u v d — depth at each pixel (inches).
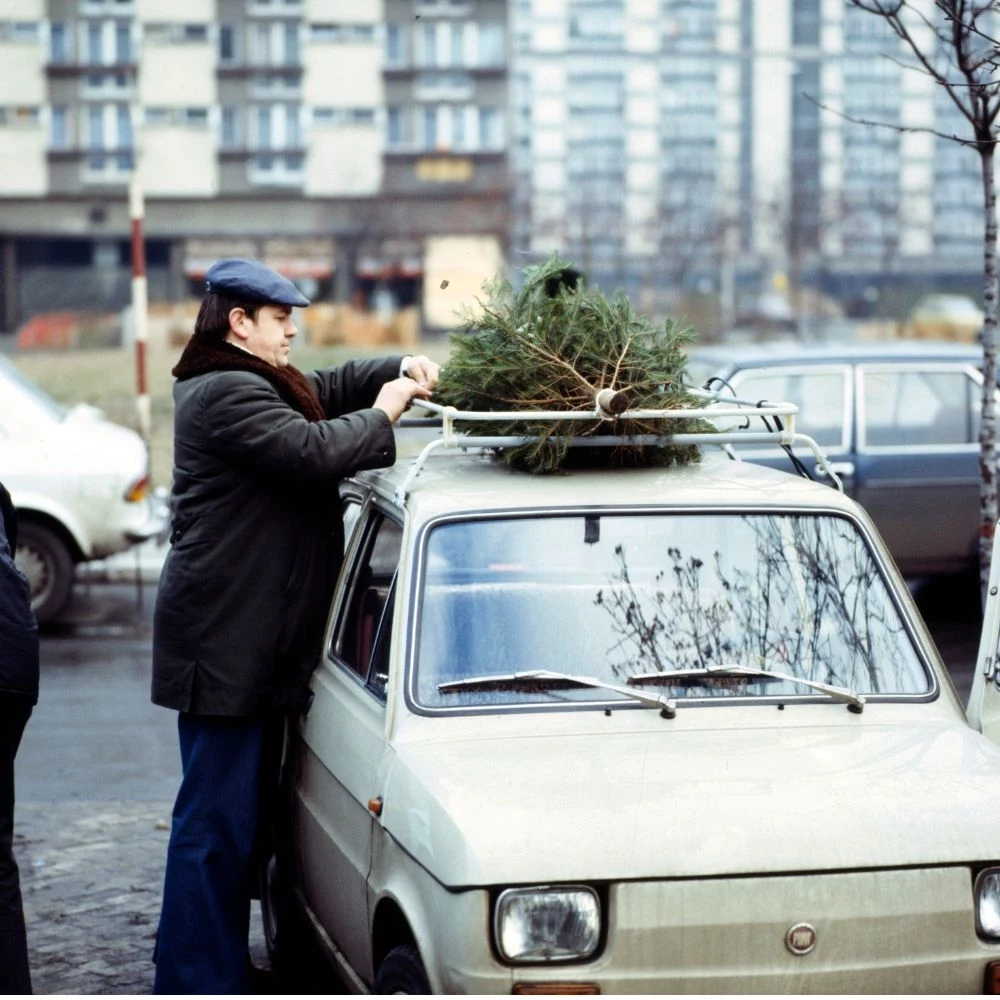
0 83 3021.7
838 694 188.1
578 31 3395.7
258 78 3019.2
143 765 378.0
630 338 207.0
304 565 213.6
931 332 2084.2
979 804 166.6
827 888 158.1
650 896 155.7
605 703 184.9
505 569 193.9
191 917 213.8
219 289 215.2
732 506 202.8
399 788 173.8
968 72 289.3
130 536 532.1
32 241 3073.3
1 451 524.1
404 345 2628.0
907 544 502.9
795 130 3383.4
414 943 170.1
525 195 2719.0
